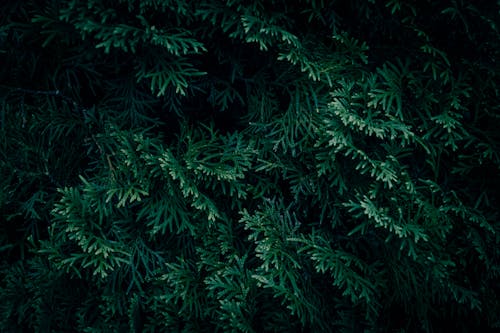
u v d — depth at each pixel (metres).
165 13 1.80
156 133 2.23
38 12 1.77
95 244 1.84
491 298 2.11
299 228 2.19
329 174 2.07
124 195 1.84
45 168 2.08
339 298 2.16
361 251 2.18
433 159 1.98
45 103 2.08
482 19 1.82
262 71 2.08
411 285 2.09
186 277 2.02
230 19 1.80
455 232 2.08
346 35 1.92
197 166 1.93
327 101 1.99
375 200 1.96
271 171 2.13
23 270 2.27
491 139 1.99
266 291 2.00
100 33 1.61
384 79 2.05
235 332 1.87
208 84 2.10
